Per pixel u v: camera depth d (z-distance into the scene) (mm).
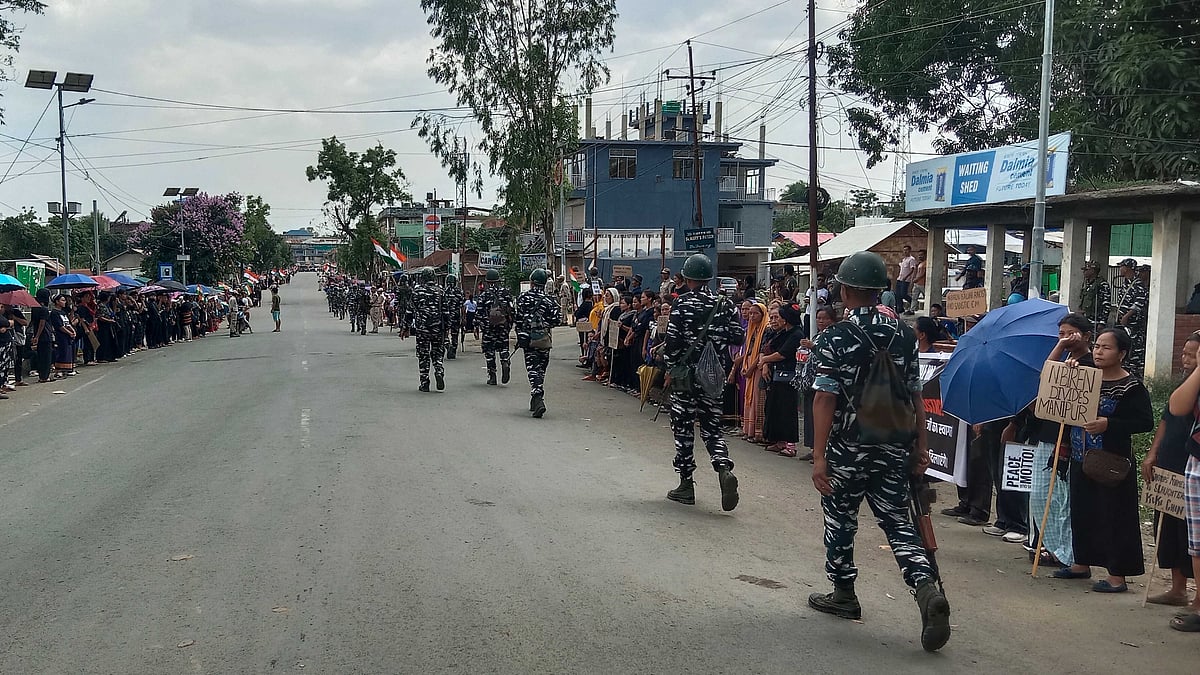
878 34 28812
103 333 23359
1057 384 5871
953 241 30266
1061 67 21922
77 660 4410
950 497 8617
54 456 9758
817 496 8320
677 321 7570
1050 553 6297
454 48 32000
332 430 11203
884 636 4887
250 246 86688
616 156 52125
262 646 4574
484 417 12484
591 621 4973
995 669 4488
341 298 54031
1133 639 4969
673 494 7863
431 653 4508
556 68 32656
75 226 70625
